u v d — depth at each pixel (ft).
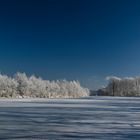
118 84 553.64
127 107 132.87
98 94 586.45
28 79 368.68
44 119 74.28
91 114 90.58
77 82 477.77
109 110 110.22
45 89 386.11
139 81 547.08
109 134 49.98
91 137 46.80
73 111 102.83
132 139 45.09
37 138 45.24
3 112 94.73
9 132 51.39
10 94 329.52
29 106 132.87
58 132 51.80
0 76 329.93
